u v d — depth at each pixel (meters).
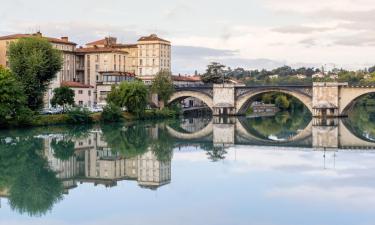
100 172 66.44
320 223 41.75
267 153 84.31
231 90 187.75
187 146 95.81
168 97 186.50
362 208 46.09
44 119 129.00
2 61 179.38
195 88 191.62
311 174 62.56
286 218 43.03
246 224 41.50
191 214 44.31
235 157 79.19
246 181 58.19
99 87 188.12
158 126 143.00
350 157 78.50
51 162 74.88
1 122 117.50
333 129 134.38
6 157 79.00
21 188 56.47
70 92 149.00
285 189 53.78
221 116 188.88
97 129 127.44
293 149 90.19
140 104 161.88
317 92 174.00
